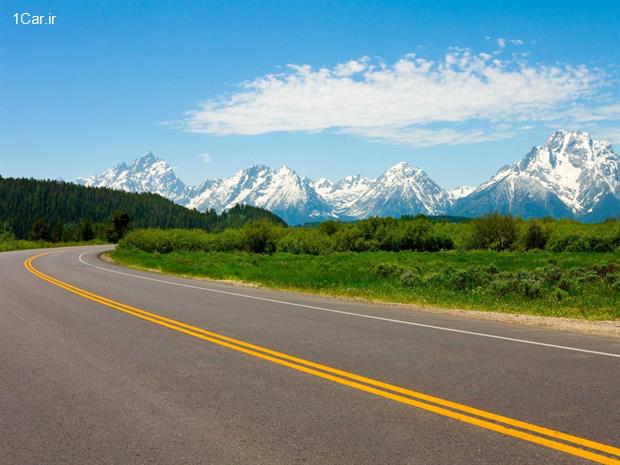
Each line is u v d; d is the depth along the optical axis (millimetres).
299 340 9078
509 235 59281
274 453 4301
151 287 19359
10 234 86812
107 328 10352
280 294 17344
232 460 4176
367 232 66000
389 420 5047
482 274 20688
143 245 60312
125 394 5957
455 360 7543
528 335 9641
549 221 64875
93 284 20328
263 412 5301
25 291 17547
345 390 6059
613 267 24156
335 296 17172
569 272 23016
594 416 5145
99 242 107750
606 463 4094
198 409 5410
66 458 4258
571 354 7957
